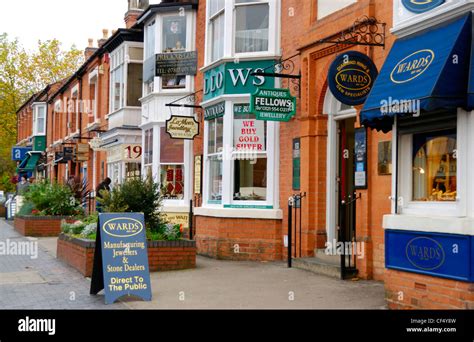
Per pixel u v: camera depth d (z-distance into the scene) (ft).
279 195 44.32
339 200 38.93
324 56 38.52
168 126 50.55
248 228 45.06
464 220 21.83
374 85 26.55
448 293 22.53
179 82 58.54
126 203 41.88
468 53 22.81
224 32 46.96
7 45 153.69
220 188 48.03
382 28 32.76
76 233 46.03
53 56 153.69
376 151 33.04
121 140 70.85
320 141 39.22
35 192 71.00
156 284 33.96
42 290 32.96
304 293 30.09
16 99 158.40
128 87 71.46
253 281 34.32
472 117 22.30
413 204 25.38
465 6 23.16
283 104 39.73
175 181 57.88
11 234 69.15
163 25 59.00
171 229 42.11
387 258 25.88
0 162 165.89
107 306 28.35
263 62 45.24
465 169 22.48
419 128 24.86
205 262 43.78
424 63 23.85
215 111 48.26
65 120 114.32
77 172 106.32
